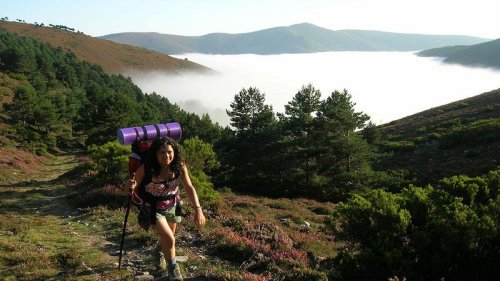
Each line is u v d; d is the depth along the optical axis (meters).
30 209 16.22
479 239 7.14
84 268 7.37
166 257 5.61
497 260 7.05
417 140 56.59
